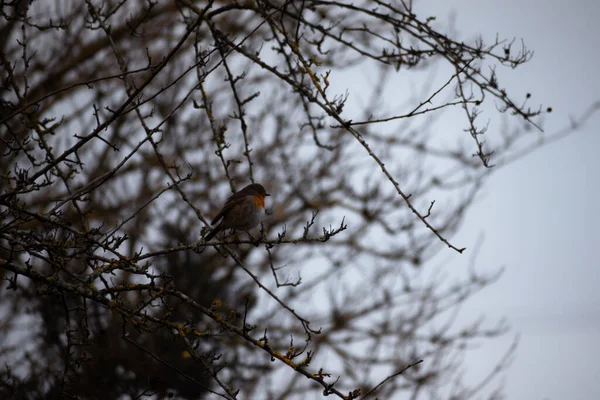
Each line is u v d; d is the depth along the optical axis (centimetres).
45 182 712
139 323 697
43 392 1249
